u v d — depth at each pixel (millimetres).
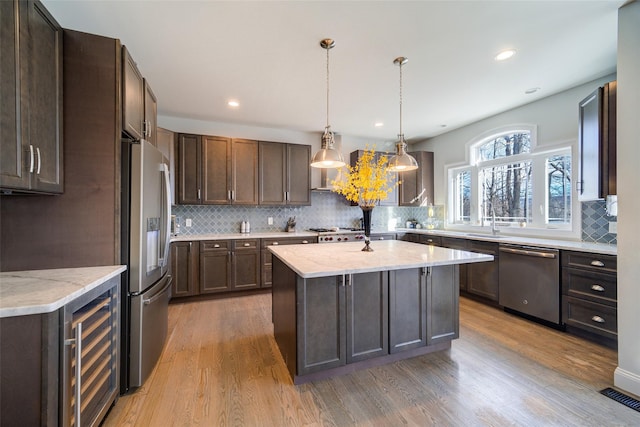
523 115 3629
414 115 3994
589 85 2951
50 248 1646
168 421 1588
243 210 4492
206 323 2996
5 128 1212
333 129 4664
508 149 3961
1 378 1086
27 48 1335
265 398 1786
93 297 1409
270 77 2801
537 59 2490
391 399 1774
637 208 1756
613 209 2633
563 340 2566
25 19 1320
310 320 1917
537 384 1912
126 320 1811
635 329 1779
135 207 1807
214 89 3082
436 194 5172
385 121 4258
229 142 4086
